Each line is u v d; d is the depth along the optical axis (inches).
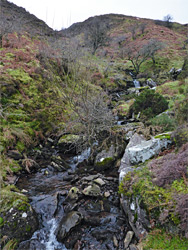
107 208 183.8
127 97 670.5
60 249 145.0
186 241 108.1
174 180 141.6
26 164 271.4
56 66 536.7
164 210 123.4
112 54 1501.0
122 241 144.9
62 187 227.9
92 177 235.9
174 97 496.4
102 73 916.6
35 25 1080.8
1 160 253.4
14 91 401.4
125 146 284.8
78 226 161.3
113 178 233.1
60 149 345.7
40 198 202.5
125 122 418.0
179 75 741.3
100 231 156.1
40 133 378.6
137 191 151.4
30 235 155.9
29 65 513.7
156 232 122.9
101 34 1354.6
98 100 332.5
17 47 615.8
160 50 1449.3
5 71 437.4
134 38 1782.7
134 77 1122.0
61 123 421.7
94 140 312.2
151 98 442.9
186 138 185.3
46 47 546.9
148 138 255.6
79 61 309.4
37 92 447.2
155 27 1918.1
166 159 176.4
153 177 158.1
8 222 152.9
